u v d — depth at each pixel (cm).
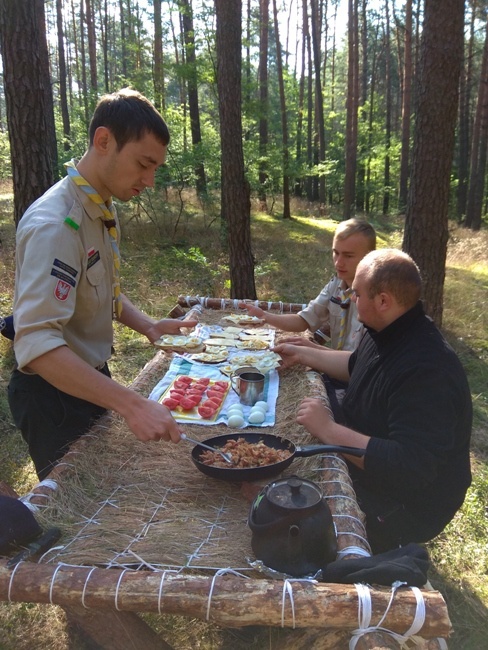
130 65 1694
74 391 167
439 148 546
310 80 2244
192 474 192
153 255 922
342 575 133
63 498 172
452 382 191
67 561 144
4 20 421
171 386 269
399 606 120
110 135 187
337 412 270
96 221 203
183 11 1169
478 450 404
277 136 2120
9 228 962
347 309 331
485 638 238
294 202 2067
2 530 146
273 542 139
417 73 556
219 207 1276
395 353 205
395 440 187
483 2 1911
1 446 369
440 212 562
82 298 205
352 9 1523
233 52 641
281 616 121
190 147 1211
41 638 231
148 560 145
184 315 430
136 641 168
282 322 375
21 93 433
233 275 692
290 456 181
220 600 123
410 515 213
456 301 773
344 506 169
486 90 1847
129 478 188
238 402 254
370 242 317
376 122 2725
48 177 459
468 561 288
